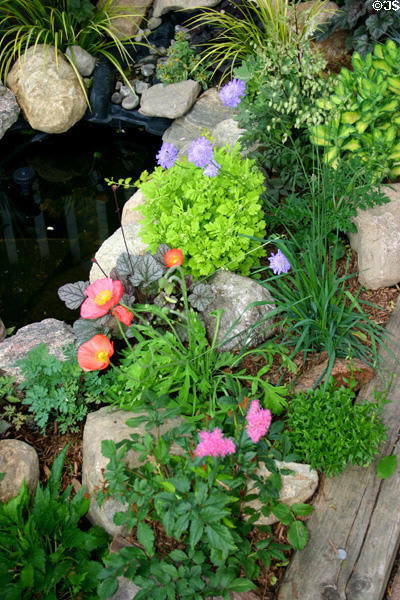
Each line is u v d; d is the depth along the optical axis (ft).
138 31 18.89
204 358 9.44
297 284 9.95
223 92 11.45
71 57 17.63
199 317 10.51
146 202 10.94
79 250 14.08
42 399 9.31
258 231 11.10
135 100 17.93
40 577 7.09
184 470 7.74
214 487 7.61
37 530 7.63
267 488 7.61
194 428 7.93
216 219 10.40
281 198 12.67
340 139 11.33
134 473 7.84
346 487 8.11
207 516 6.88
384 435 8.32
